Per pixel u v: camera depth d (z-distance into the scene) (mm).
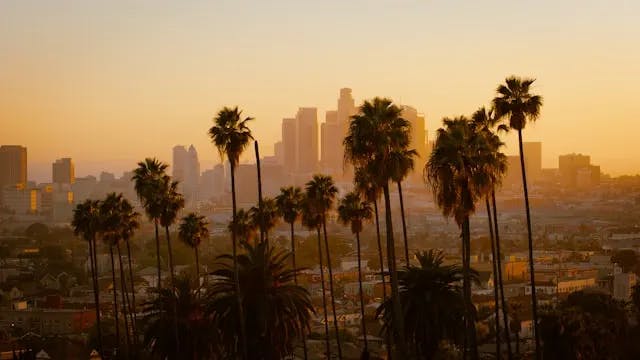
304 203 108312
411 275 73875
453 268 74375
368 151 67000
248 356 75812
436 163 70062
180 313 84062
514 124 75062
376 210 100750
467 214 70375
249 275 75562
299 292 76812
